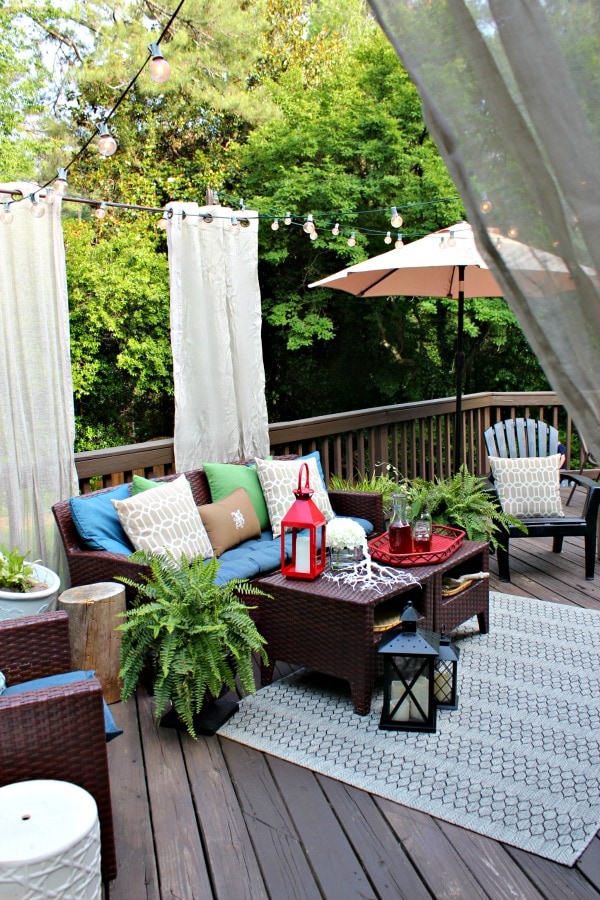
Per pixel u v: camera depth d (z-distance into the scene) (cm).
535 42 89
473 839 191
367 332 918
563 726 247
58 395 333
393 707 250
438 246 398
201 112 905
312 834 194
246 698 275
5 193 308
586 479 421
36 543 331
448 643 254
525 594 386
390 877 178
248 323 435
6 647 204
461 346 456
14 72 819
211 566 256
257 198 804
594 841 190
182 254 398
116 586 282
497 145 94
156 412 895
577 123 89
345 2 950
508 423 475
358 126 788
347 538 287
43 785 167
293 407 965
